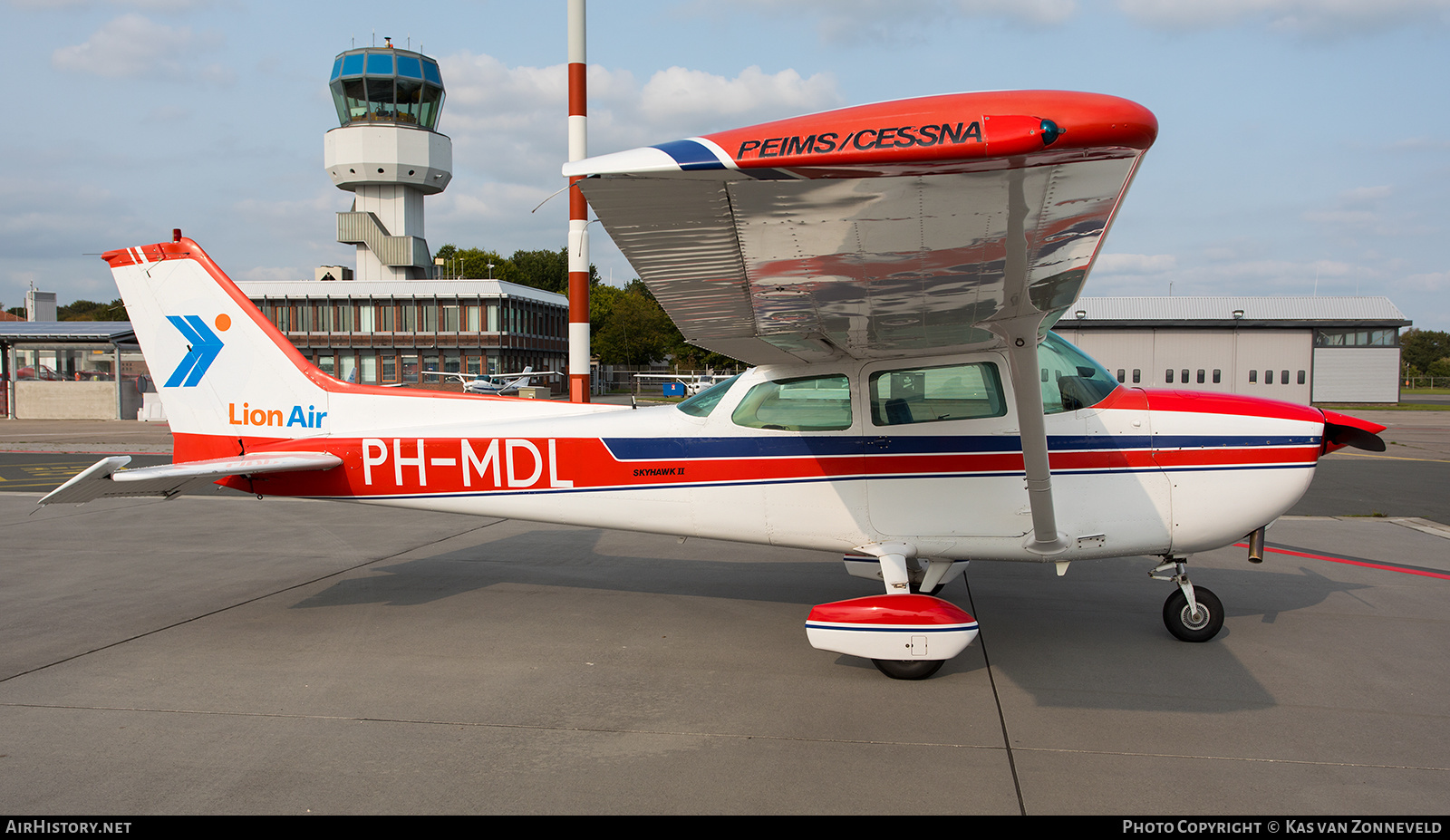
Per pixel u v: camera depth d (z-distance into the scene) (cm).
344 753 302
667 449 455
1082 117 199
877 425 429
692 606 509
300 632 452
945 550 425
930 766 292
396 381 4100
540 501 473
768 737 317
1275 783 278
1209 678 381
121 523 796
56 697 356
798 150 209
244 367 514
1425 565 609
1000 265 279
